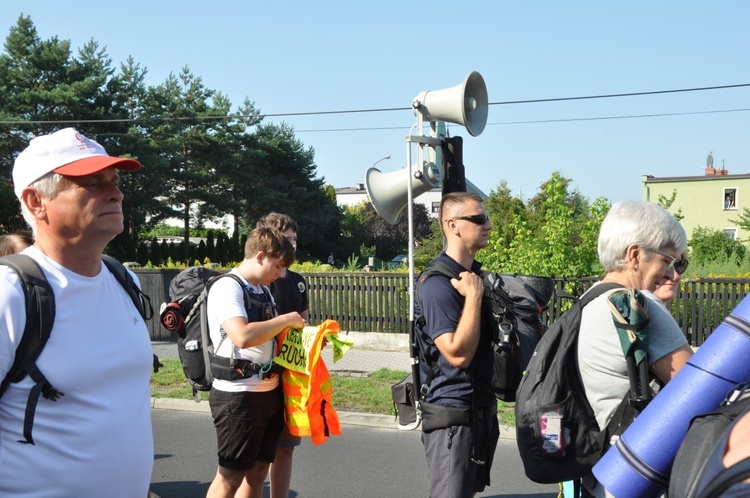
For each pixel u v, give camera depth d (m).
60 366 1.99
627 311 2.26
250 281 3.92
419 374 3.40
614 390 2.30
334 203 60.31
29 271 2.00
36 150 2.08
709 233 31.75
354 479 5.77
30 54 37.50
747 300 1.70
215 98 49.22
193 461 6.28
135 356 2.21
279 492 4.44
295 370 3.87
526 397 2.46
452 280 3.14
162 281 13.37
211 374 3.80
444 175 6.54
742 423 1.29
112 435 2.08
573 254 10.55
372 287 12.37
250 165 49.84
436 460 3.20
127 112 41.31
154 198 42.19
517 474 5.85
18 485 1.95
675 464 1.49
